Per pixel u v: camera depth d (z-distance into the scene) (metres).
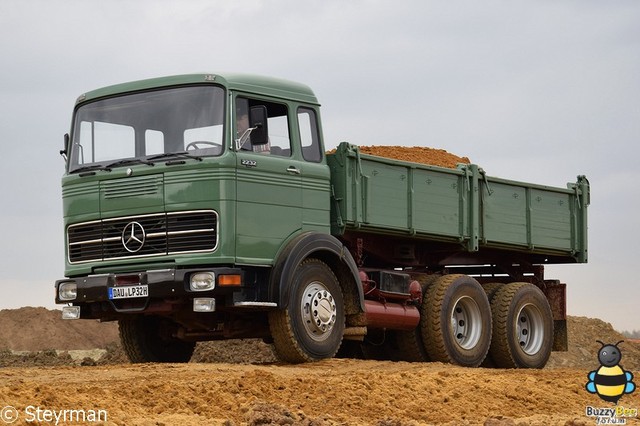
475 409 11.77
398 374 12.96
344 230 15.42
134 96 14.58
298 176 14.70
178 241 13.93
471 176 17.64
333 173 15.50
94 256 14.54
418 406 11.48
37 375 12.46
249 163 14.02
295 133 14.84
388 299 16.41
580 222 20.03
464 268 20.17
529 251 19.20
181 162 13.93
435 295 17.00
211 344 20.75
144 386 10.92
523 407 12.23
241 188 13.90
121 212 14.30
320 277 14.71
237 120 14.05
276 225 14.30
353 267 15.09
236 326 14.83
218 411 10.26
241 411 10.26
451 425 10.35
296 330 14.25
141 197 14.16
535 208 19.08
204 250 13.77
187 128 14.10
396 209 16.27
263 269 14.26
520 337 18.94
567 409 12.32
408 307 16.62
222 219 13.71
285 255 14.16
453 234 17.31
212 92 14.08
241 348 20.59
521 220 18.77
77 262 14.72
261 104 14.45
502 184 18.41
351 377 12.37
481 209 17.97
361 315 15.25
